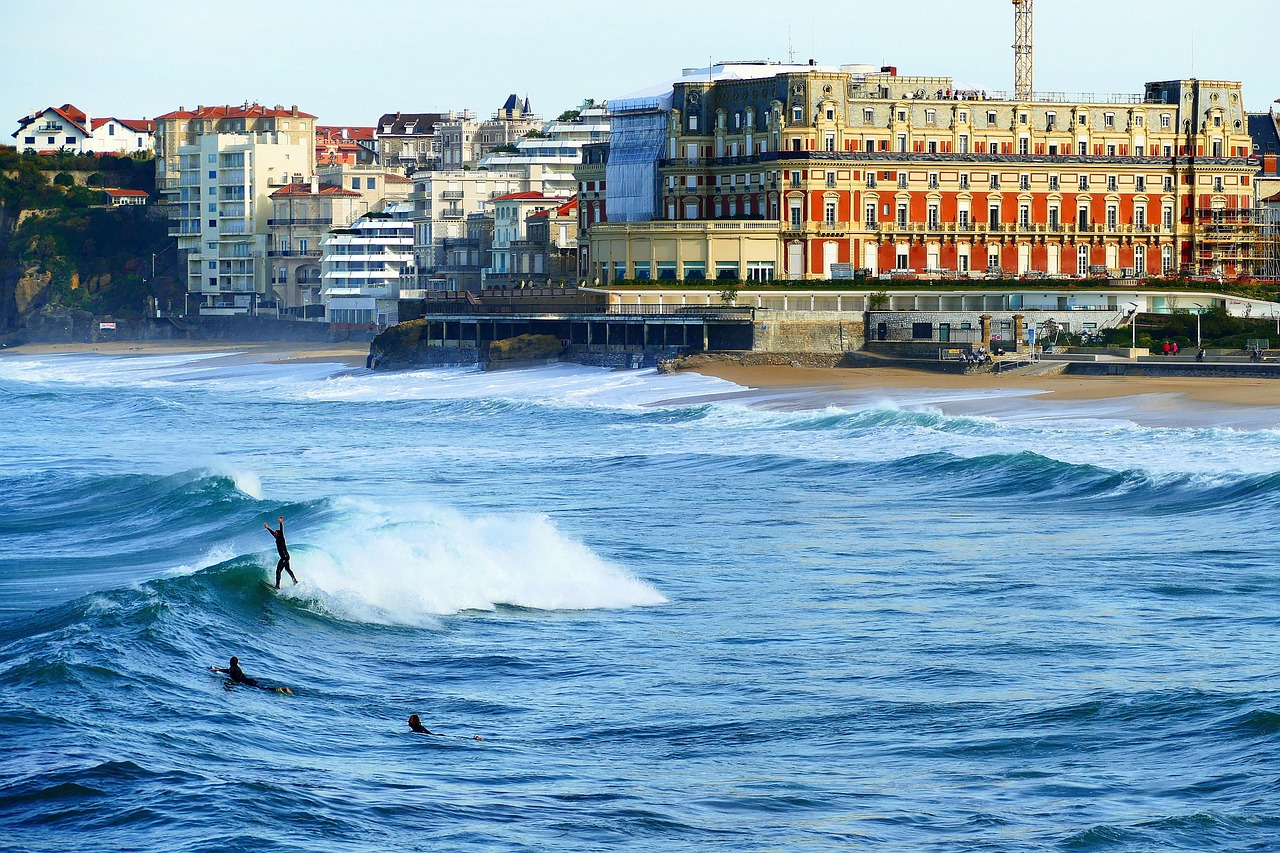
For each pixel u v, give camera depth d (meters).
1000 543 109.38
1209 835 52.19
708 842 52.28
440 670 74.75
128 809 53.06
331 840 51.25
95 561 105.94
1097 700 67.25
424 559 91.88
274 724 64.50
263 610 81.88
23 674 68.31
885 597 91.00
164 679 69.38
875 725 65.50
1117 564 99.38
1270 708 64.31
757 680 72.69
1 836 51.06
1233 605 86.12
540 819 53.94
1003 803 55.88
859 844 52.09
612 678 73.25
